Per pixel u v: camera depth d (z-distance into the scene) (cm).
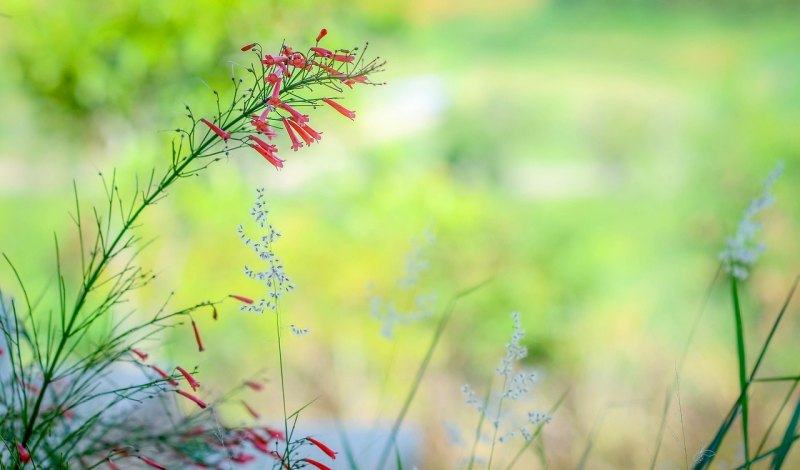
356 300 532
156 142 507
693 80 1457
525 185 882
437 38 1593
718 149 711
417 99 1018
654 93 1329
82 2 507
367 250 556
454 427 216
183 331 498
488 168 862
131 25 491
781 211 587
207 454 168
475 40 1680
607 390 447
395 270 548
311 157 667
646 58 1603
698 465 162
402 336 484
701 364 459
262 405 463
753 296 535
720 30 1653
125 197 509
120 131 535
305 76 142
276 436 165
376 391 467
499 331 531
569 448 371
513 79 1423
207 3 483
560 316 546
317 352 496
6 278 601
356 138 675
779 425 377
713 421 396
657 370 460
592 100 1170
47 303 475
